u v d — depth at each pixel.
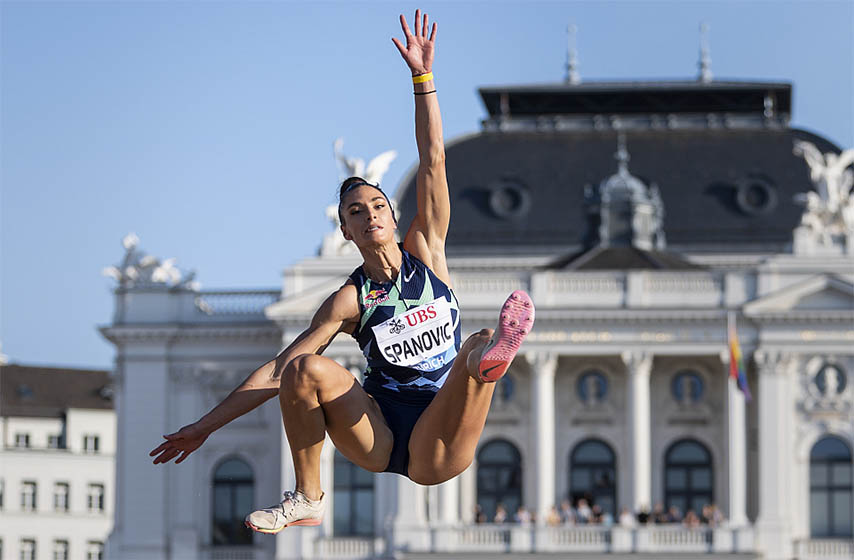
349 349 108.44
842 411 107.88
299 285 110.62
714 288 108.00
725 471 110.38
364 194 12.66
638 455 107.88
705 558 102.69
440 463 12.23
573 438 111.38
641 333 108.12
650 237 121.06
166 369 115.69
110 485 154.00
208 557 113.94
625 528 103.38
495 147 127.25
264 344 115.00
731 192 124.00
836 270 108.00
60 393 154.75
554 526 103.88
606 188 121.38
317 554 107.50
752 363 108.62
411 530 106.38
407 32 13.09
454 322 12.88
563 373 111.81
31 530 149.88
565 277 108.94
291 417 11.98
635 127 129.12
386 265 12.74
